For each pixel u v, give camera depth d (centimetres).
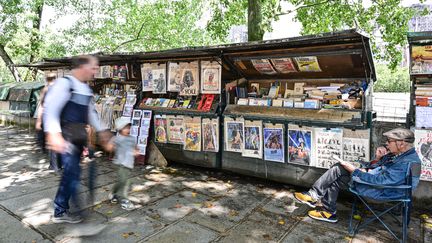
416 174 275
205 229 304
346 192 391
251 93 497
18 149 661
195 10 1669
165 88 535
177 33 1694
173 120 518
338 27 986
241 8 1014
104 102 631
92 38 1531
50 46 1422
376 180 281
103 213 338
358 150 361
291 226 312
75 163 302
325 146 382
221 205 366
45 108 267
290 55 406
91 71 292
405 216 275
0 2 1232
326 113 387
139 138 553
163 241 279
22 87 922
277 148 421
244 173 459
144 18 1561
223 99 484
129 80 650
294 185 442
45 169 510
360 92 396
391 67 930
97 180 452
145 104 566
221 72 486
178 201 378
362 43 336
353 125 360
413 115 356
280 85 494
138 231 297
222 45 403
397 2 871
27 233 288
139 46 1706
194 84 496
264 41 365
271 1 932
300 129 399
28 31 1327
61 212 308
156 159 545
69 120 281
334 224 319
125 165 359
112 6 1521
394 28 884
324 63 404
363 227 312
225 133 471
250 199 388
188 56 498
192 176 485
